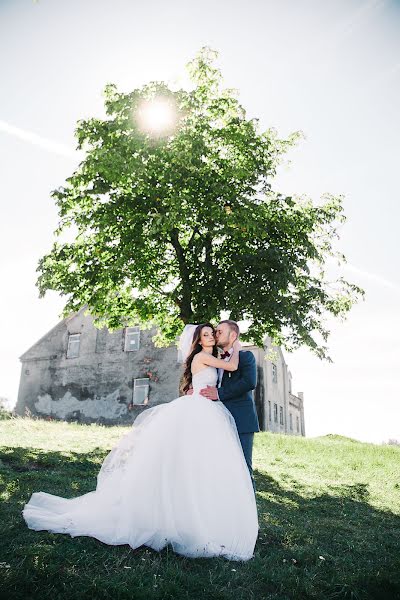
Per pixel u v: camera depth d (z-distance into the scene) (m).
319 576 3.60
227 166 14.04
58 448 8.97
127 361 28.36
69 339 30.91
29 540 3.50
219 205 13.15
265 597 3.07
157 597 2.80
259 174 15.01
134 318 16.92
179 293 14.23
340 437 22.42
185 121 14.52
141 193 13.79
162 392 26.69
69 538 3.66
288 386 36.88
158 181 13.86
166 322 16.45
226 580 3.24
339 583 3.44
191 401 4.30
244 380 4.63
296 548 4.29
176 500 3.79
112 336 29.41
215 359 4.69
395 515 6.82
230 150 15.07
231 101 15.33
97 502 3.97
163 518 3.71
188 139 13.59
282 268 12.90
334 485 9.06
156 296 15.97
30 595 2.66
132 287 15.56
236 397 4.75
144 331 28.56
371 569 3.89
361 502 7.59
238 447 4.28
